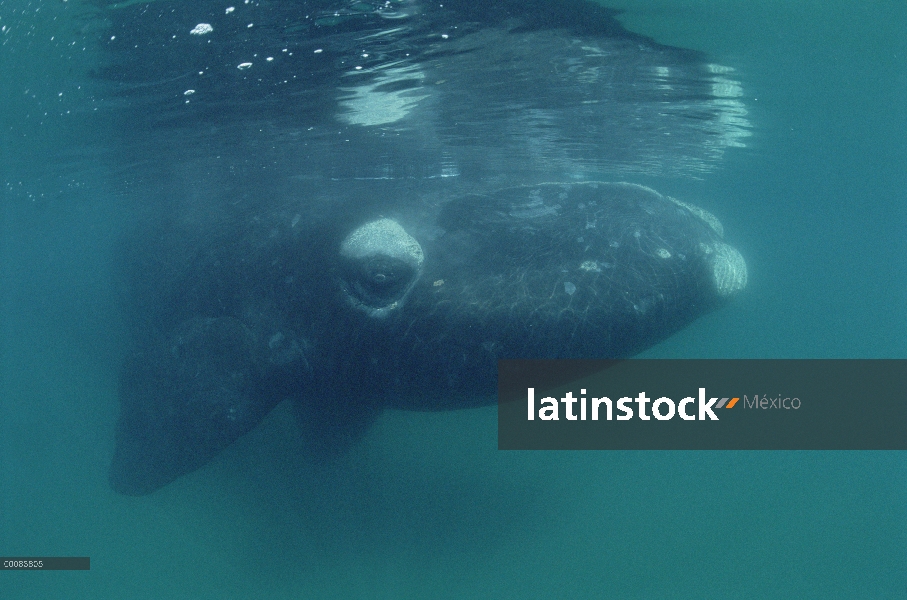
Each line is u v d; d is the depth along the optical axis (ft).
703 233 32.35
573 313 27.17
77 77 30.96
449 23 25.43
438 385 27.61
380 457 43.19
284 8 23.32
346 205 31.94
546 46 28.91
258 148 45.29
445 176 39.01
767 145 63.16
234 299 31.14
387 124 40.70
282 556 38.50
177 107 36.14
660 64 32.76
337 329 28.58
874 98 43.01
